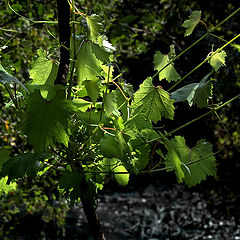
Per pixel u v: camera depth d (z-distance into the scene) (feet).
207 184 16.66
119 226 25.26
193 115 12.60
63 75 5.44
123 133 5.39
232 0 12.60
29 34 11.41
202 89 5.41
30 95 4.82
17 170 4.98
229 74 11.94
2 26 10.56
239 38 11.05
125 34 12.05
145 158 5.72
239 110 14.96
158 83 11.77
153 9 14.08
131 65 13.10
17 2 10.87
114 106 5.52
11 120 10.69
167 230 24.59
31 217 20.08
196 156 6.02
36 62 5.60
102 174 5.92
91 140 5.37
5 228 16.62
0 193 5.71
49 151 5.40
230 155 15.76
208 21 12.81
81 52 5.28
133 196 29.32
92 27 5.06
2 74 4.89
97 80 5.39
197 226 24.48
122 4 13.57
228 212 17.13
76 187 5.35
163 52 13.28
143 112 5.42
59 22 5.43
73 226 22.12
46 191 12.76
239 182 16.12
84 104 5.55
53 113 4.83
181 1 11.88
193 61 12.53
